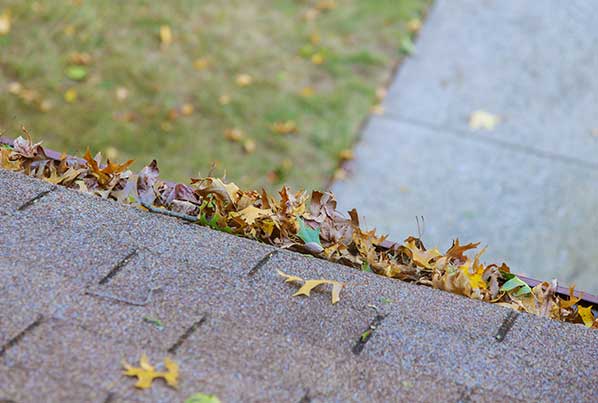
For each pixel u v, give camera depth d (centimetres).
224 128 518
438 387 182
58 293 195
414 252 243
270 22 629
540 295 235
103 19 607
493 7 665
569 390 186
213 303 199
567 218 482
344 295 208
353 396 176
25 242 211
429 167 510
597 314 236
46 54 565
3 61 553
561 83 591
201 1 644
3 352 175
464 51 615
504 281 242
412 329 199
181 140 503
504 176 508
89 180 261
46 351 177
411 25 637
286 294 206
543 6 670
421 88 575
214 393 171
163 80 554
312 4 657
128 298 197
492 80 588
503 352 195
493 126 546
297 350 187
